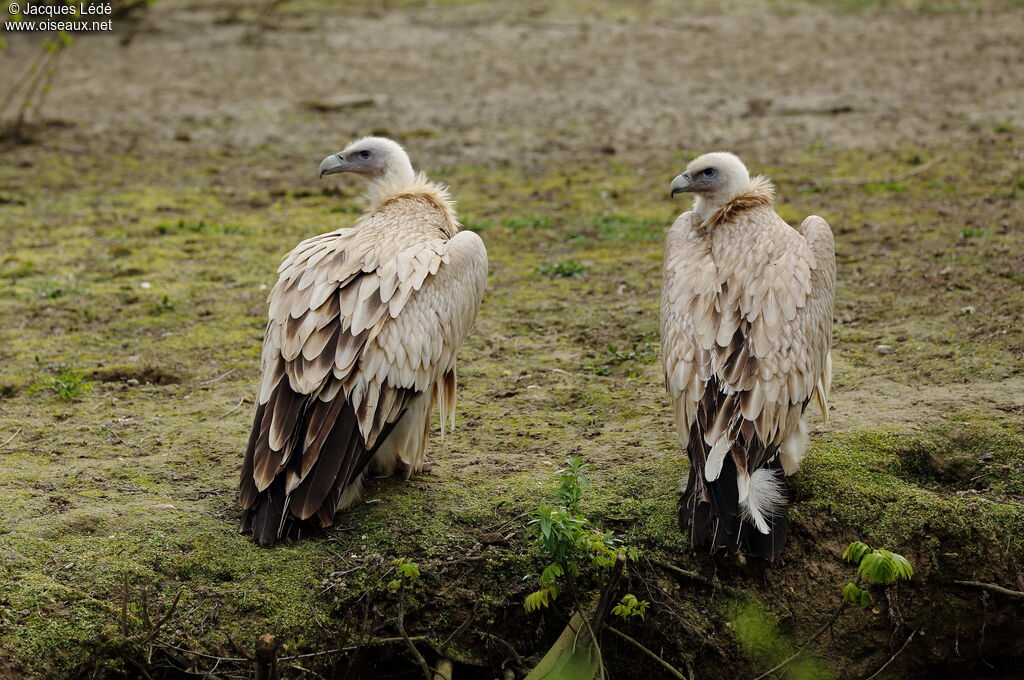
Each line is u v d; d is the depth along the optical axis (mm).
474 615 8742
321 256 9656
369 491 9734
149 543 8773
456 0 42875
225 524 9148
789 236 9750
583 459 10367
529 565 8977
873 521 9500
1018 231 16656
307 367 8914
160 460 10297
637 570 8984
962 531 9531
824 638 9141
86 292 15398
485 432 11094
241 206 20188
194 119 26703
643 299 14922
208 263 16797
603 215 19031
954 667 9555
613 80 30344
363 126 26062
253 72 32031
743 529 8523
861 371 12070
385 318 9164
